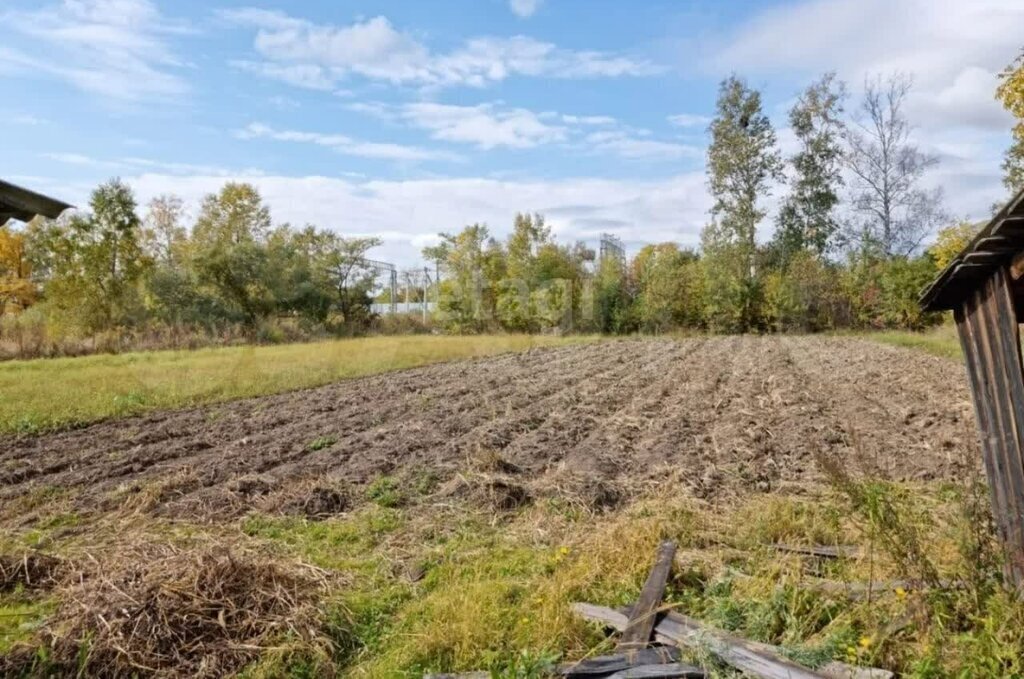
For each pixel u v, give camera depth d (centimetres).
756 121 4422
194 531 699
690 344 3142
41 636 462
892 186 4425
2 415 1274
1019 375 452
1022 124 1919
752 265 4347
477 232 4309
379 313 4516
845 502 580
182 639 452
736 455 961
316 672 444
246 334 3306
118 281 3234
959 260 466
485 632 465
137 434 1177
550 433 1111
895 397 1401
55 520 740
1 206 514
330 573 576
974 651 389
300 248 4159
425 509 763
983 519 481
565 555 596
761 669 388
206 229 4538
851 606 465
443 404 1452
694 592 514
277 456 995
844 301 3806
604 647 438
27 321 3133
